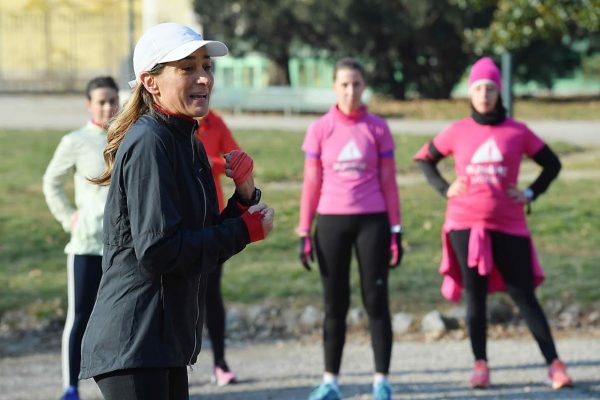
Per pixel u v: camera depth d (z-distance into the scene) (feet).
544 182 30.07
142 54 16.58
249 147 88.89
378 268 28.58
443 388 30.22
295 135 101.76
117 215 16.43
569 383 29.50
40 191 66.33
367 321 37.99
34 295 41.37
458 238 30.19
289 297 40.29
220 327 31.35
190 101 16.58
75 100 158.92
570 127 114.42
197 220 16.70
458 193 30.07
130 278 16.46
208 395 30.25
